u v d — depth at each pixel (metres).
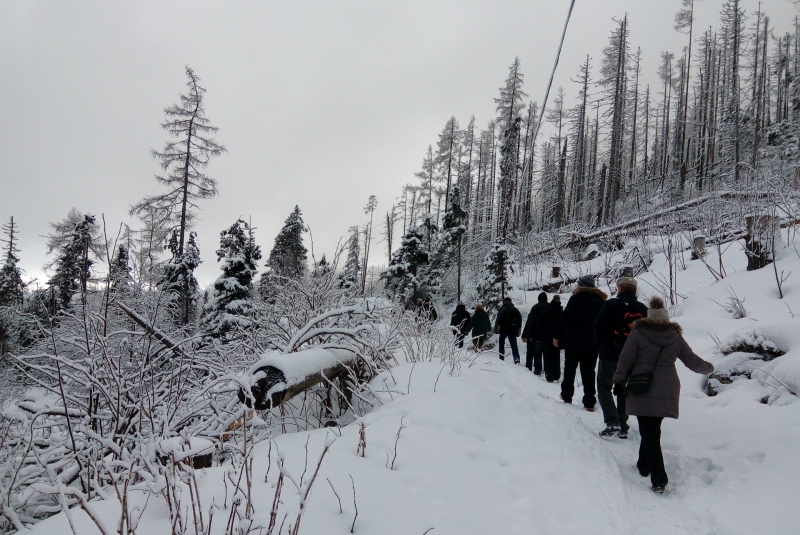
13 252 21.42
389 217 55.59
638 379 3.89
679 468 4.00
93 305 4.46
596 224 27.45
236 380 3.29
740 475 3.60
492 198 39.22
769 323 5.45
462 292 22.86
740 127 30.72
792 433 3.79
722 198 14.16
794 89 30.39
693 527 3.04
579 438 4.78
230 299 13.74
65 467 3.24
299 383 3.87
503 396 5.78
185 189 21.55
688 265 11.51
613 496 3.50
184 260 17.84
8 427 3.05
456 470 3.31
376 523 2.35
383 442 3.50
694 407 5.28
